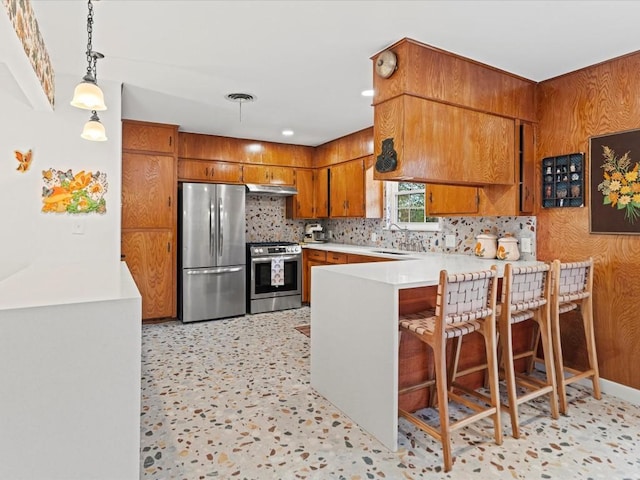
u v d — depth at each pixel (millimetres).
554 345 2451
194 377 2969
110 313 1186
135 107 3869
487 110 2812
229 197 4824
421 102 2512
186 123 4469
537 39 2396
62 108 2939
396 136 2486
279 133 4988
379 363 2119
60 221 2936
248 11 2115
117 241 3109
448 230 4055
